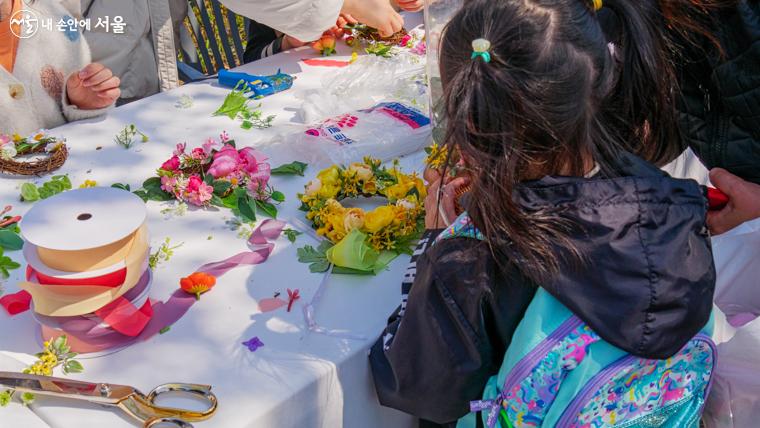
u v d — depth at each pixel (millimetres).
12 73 1850
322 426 1120
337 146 1610
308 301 1229
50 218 1059
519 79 870
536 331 944
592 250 902
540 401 961
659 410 1033
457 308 992
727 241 1265
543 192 916
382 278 1289
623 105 1012
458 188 1203
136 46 2426
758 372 1116
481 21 891
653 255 901
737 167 1295
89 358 1103
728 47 1196
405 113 1711
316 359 1110
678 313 922
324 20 2016
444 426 1233
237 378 1071
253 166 1515
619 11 976
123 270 1077
